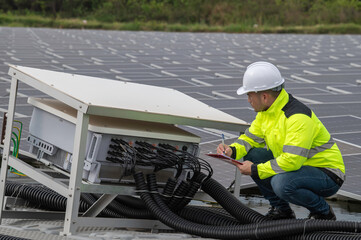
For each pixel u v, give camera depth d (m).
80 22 53.41
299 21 52.31
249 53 28.39
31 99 6.70
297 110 5.50
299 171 5.60
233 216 6.05
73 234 5.71
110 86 6.53
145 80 18.81
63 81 6.29
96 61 23.34
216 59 25.52
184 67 22.44
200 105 6.66
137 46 30.31
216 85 18.16
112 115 5.64
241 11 53.69
